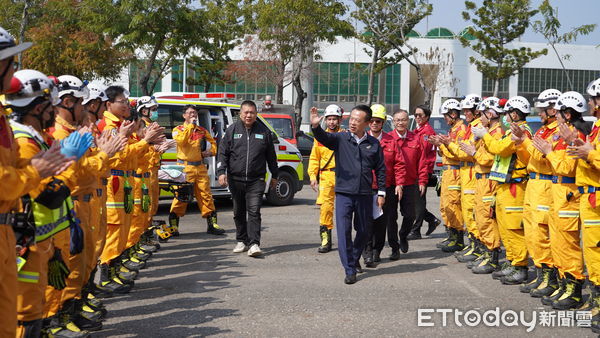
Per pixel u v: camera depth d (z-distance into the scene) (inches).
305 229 475.8
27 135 171.6
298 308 266.4
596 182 233.5
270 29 1227.9
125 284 294.4
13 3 962.7
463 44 1446.9
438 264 359.6
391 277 326.3
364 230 317.4
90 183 221.9
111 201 287.9
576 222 259.3
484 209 332.5
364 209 316.5
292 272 335.6
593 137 237.3
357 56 2063.2
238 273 331.6
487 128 327.0
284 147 616.7
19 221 163.5
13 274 153.0
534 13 1366.9
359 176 312.2
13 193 145.2
